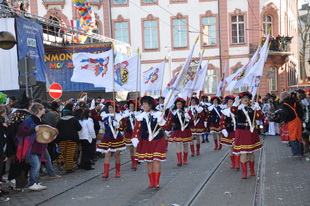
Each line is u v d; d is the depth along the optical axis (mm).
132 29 34875
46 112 11367
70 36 21266
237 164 10891
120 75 11273
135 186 9398
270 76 34031
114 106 10391
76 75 11023
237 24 34469
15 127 9008
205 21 34625
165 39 34781
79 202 8117
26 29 14961
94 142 13156
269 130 20938
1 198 8531
